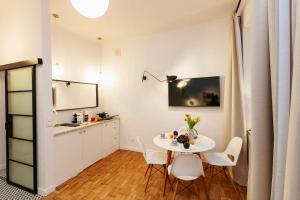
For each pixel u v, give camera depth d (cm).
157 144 236
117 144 418
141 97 397
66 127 296
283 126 84
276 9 87
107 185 255
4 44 259
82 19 311
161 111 377
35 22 226
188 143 222
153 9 279
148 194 232
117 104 425
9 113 262
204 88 328
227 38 313
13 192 238
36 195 230
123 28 352
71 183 261
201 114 336
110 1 254
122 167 318
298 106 65
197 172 197
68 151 273
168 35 366
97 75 429
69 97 350
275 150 88
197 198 223
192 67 344
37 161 234
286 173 70
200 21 326
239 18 284
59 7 268
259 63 101
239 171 256
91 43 413
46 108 229
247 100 263
